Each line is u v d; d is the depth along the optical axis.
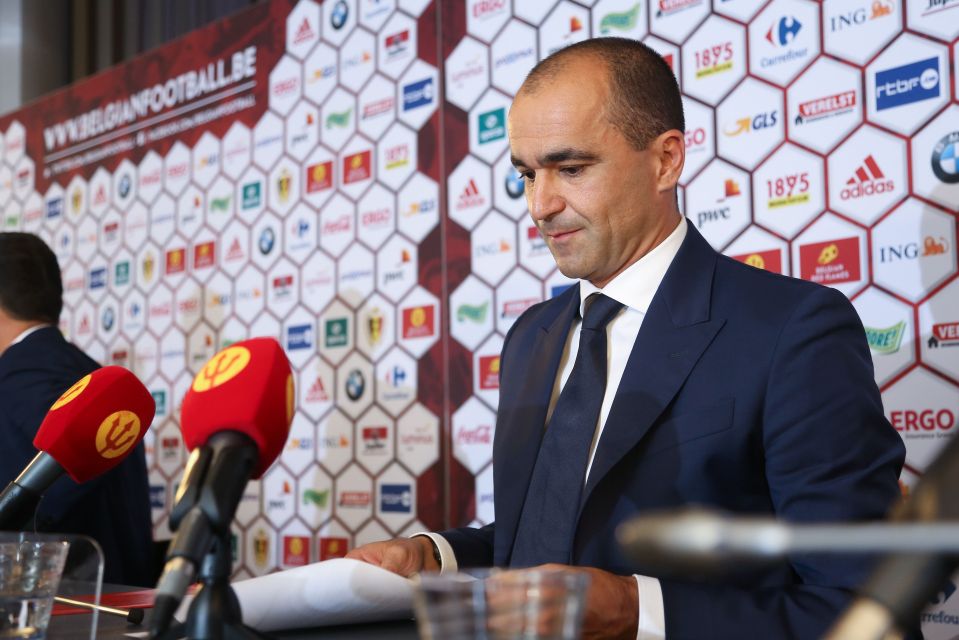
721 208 2.18
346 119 3.04
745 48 2.16
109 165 3.88
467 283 2.67
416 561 1.20
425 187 2.80
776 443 1.14
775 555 0.34
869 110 1.97
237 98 3.39
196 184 3.51
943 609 1.80
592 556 1.19
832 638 0.40
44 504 2.16
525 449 1.35
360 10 3.03
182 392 3.49
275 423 0.83
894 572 0.40
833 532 0.34
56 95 4.16
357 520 2.89
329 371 3.01
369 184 2.95
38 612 0.91
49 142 4.18
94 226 3.92
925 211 1.89
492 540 1.38
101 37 4.38
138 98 3.78
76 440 1.17
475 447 2.62
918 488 0.41
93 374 1.25
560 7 2.52
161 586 0.69
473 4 2.72
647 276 1.33
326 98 3.11
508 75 2.63
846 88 2.01
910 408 1.89
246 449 0.80
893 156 1.94
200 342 3.44
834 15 2.03
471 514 2.62
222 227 3.40
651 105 1.32
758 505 1.19
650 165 1.33
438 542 1.28
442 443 2.70
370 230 2.94
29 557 0.91
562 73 1.30
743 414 1.17
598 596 0.94
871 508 1.06
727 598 1.00
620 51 1.33
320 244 3.08
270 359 0.85
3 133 4.43
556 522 1.22
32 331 2.45
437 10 2.81
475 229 2.67
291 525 3.07
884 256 1.94
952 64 1.87
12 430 2.28
